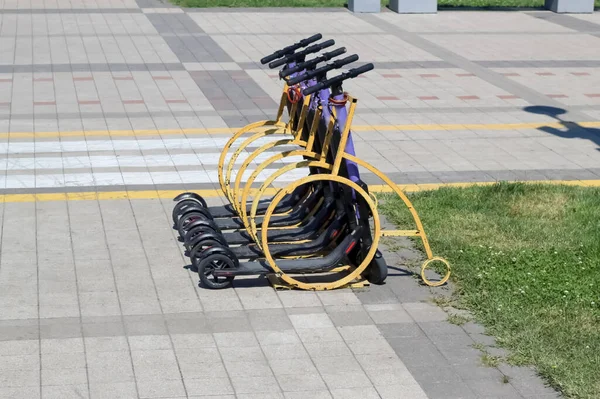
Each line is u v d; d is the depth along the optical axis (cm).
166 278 754
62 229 855
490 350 644
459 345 651
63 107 1297
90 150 1109
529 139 1224
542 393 588
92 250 806
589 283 750
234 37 1838
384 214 912
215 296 723
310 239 820
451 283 760
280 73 795
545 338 657
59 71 1511
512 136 1235
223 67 1578
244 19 2031
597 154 1166
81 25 1905
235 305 709
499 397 582
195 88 1431
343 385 593
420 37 1905
